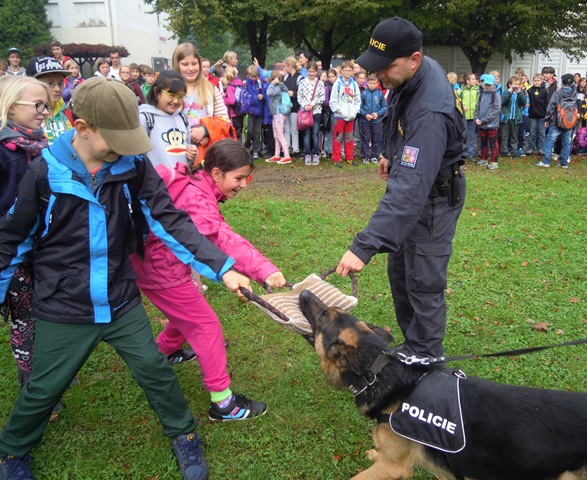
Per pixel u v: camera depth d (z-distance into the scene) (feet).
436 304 10.53
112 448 9.71
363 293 16.19
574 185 31.32
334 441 9.99
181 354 12.19
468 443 7.47
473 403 7.64
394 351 8.63
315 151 37.86
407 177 9.09
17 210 7.38
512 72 80.64
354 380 8.55
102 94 6.90
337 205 26.63
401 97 9.61
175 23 66.64
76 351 8.11
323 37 72.74
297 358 12.59
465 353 13.03
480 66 67.72
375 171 35.81
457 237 21.25
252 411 10.50
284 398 11.08
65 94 24.91
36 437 8.66
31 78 9.49
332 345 8.57
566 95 36.14
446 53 77.41
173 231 8.37
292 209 25.14
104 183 7.59
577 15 63.21
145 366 8.44
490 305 15.46
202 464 9.09
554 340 13.51
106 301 7.95
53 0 109.60
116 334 8.34
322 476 9.18
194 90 17.39
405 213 9.07
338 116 36.24
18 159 9.25
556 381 11.76
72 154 7.38
